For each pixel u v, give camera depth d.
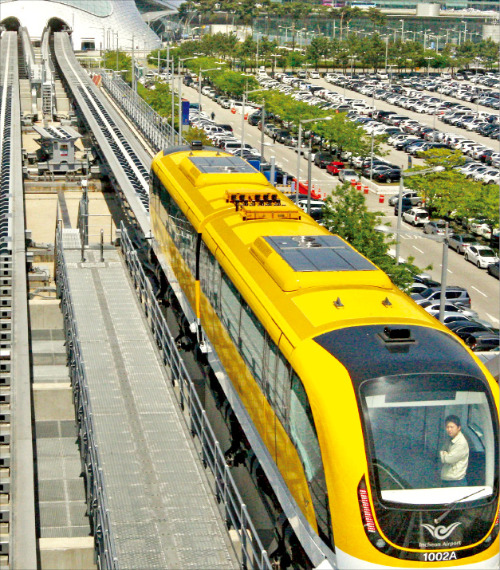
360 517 22.31
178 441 32.03
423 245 101.31
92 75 198.88
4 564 29.11
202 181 42.41
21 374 38.31
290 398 25.70
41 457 44.09
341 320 25.59
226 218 37.03
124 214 72.88
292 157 148.62
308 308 26.80
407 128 170.25
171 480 29.42
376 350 23.97
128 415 33.97
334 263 29.36
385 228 63.75
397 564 22.41
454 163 125.19
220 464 31.52
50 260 67.19
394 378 23.11
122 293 48.09
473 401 23.25
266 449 28.80
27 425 34.03
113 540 25.78
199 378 43.12
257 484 32.62
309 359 24.61
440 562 22.59
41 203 87.81
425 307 74.44
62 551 31.44
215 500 28.33
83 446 36.91
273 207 36.53
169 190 47.34
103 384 36.75
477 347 68.31
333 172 135.25
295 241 31.56
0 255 53.50
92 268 52.41
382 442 22.56
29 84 166.12
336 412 22.88
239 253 33.12
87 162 95.19
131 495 28.50
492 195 105.06
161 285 52.44
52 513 40.12
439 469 22.72
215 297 36.25
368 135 151.25
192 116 165.00
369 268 29.23
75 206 86.62
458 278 89.12
